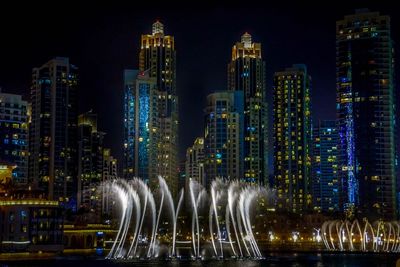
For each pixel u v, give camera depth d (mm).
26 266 193875
